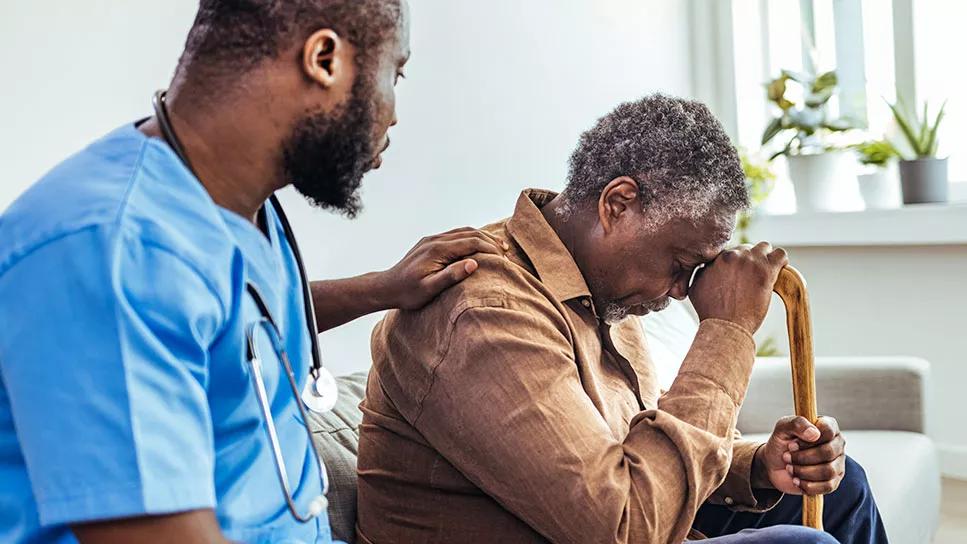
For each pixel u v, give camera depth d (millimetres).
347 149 896
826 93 3178
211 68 857
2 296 729
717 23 3385
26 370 710
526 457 1099
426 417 1176
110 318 720
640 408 1383
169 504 721
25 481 764
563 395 1125
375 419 1283
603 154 1278
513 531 1205
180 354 764
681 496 1139
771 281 1299
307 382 1040
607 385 1330
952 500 2936
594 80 2850
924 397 2318
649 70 3135
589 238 1288
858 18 3312
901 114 3219
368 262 2137
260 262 909
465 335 1140
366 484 1311
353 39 873
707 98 3396
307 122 872
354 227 2098
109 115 1620
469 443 1135
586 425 1120
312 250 2000
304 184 910
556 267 1273
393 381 1218
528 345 1129
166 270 758
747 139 3471
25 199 780
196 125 864
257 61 852
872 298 3197
